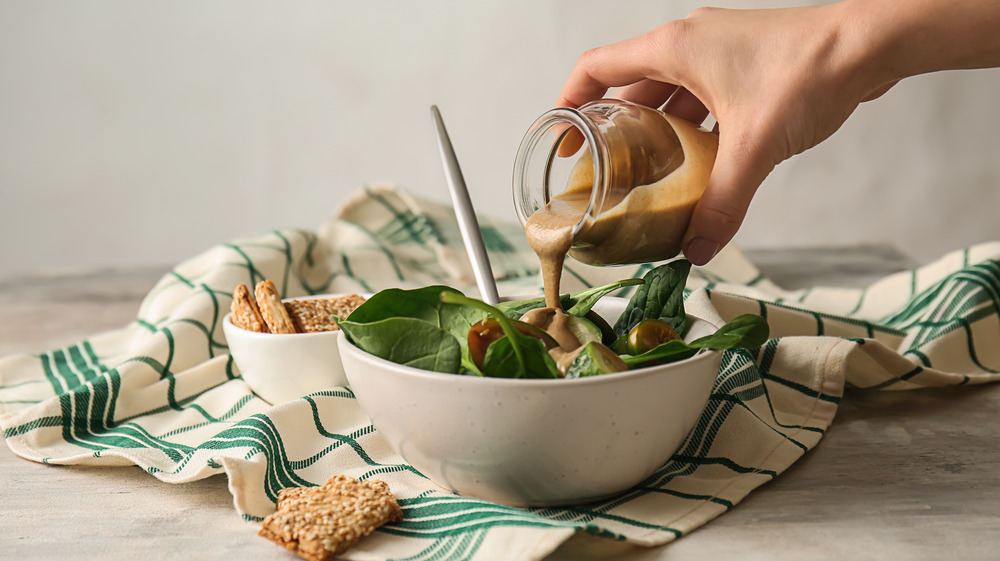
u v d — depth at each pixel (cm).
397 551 46
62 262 189
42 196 186
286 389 61
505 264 88
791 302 81
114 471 55
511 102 181
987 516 49
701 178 53
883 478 52
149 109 183
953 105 176
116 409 62
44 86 181
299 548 46
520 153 56
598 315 55
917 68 53
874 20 52
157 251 190
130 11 178
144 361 65
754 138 52
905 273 81
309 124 185
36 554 47
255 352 60
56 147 184
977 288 69
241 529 49
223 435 54
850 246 117
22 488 53
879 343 61
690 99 63
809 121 53
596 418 45
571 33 176
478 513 47
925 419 60
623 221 51
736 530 48
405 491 51
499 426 45
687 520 48
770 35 53
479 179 186
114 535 48
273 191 188
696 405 48
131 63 181
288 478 53
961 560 45
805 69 52
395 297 51
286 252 81
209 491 53
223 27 179
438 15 178
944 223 182
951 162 179
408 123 184
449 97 182
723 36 54
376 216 97
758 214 186
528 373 47
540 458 46
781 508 50
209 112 184
